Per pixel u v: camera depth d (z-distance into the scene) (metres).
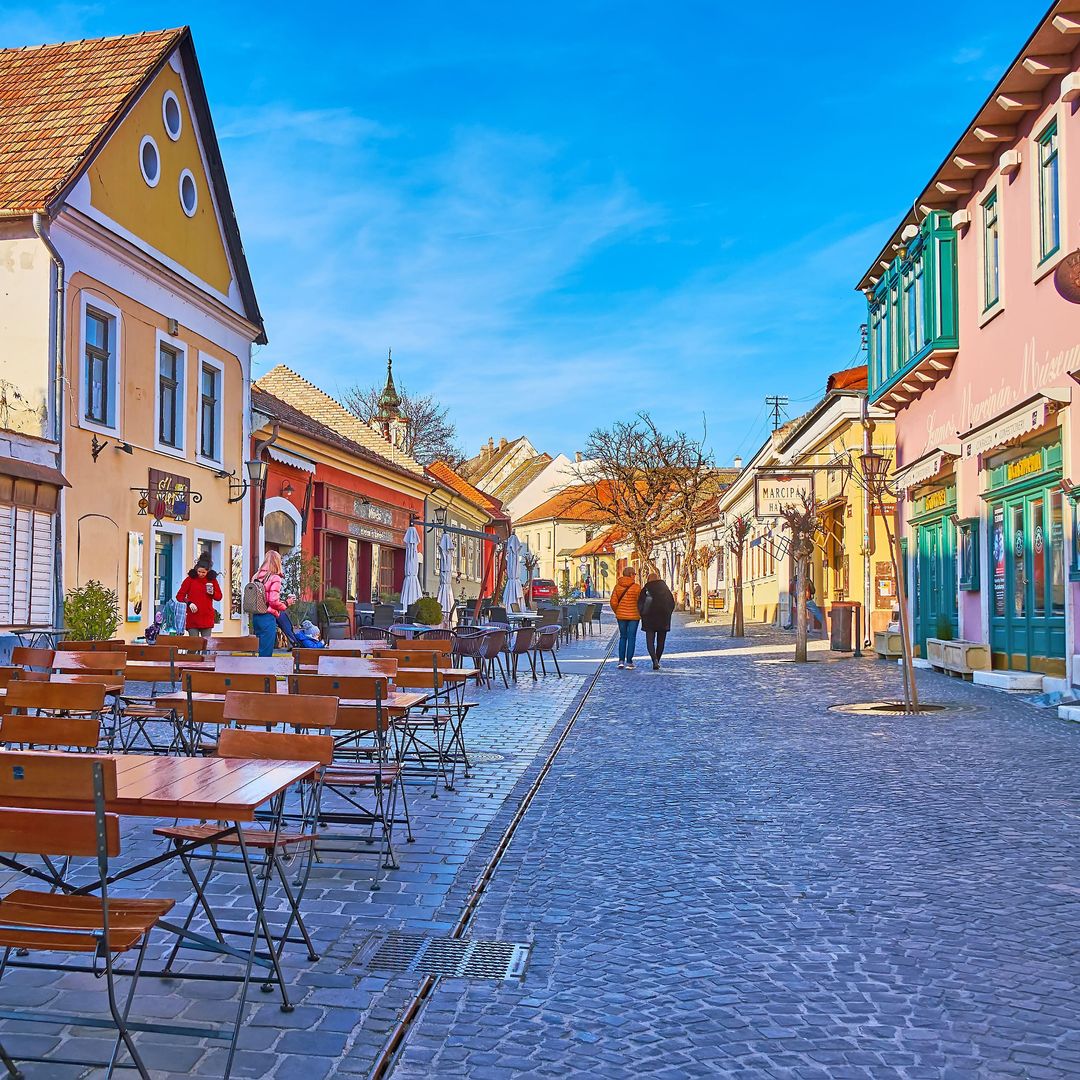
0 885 5.85
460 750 9.67
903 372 20.52
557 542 97.69
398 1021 4.11
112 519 17.92
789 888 5.91
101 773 3.41
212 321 22.14
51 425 16.14
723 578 62.06
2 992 4.32
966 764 9.65
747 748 10.90
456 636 16.77
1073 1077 3.61
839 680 17.88
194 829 4.79
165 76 20.38
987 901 5.62
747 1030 4.01
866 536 25.75
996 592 17.00
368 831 7.33
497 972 4.64
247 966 4.11
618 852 6.77
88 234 17.20
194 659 10.32
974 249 17.72
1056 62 13.86
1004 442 15.70
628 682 18.27
